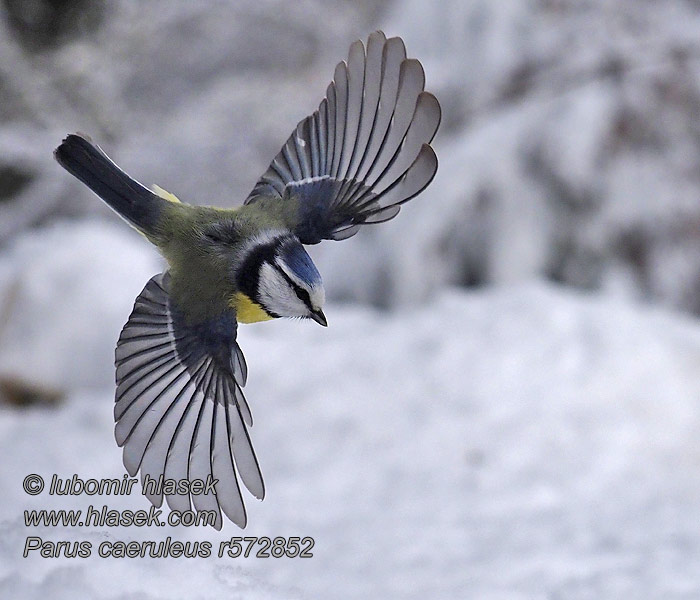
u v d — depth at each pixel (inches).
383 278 586.2
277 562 312.8
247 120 831.7
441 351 471.2
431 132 174.6
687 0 619.8
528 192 579.8
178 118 829.2
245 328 536.4
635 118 584.7
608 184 574.6
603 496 371.9
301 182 196.2
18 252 533.6
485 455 402.9
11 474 386.9
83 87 800.3
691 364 449.7
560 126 582.9
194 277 197.2
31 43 804.0
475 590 282.7
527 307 493.4
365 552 322.7
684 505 359.6
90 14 816.9
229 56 850.1
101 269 491.2
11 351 470.9
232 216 202.1
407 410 434.9
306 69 857.5
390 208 183.5
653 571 285.6
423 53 636.7
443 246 581.3
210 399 188.2
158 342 191.8
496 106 608.7
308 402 446.9
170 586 192.2
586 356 454.3
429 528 342.6
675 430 414.9
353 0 879.1
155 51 833.5
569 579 286.2
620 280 566.9
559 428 415.5
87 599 177.6
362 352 485.7
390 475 392.2
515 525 341.7
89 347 472.1
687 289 565.9
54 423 432.1
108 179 207.3
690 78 591.5
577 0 621.0
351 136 185.9
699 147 584.1
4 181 759.7
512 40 617.6
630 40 603.2
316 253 613.9
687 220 571.2
